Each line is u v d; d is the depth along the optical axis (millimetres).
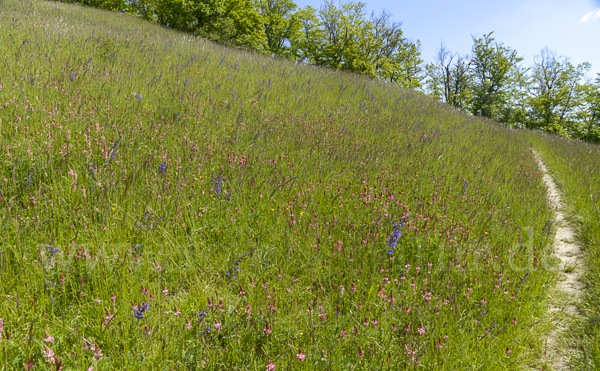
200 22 33031
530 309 3803
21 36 9375
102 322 2561
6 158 3914
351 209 4773
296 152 6254
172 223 3820
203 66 11086
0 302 2535
